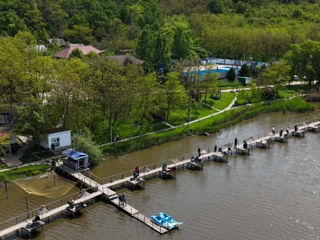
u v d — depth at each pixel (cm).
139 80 9194
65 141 7788
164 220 5438
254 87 12375
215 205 6106
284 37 17300
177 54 17550
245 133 9875
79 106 8062
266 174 7388
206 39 19712
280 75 12912
